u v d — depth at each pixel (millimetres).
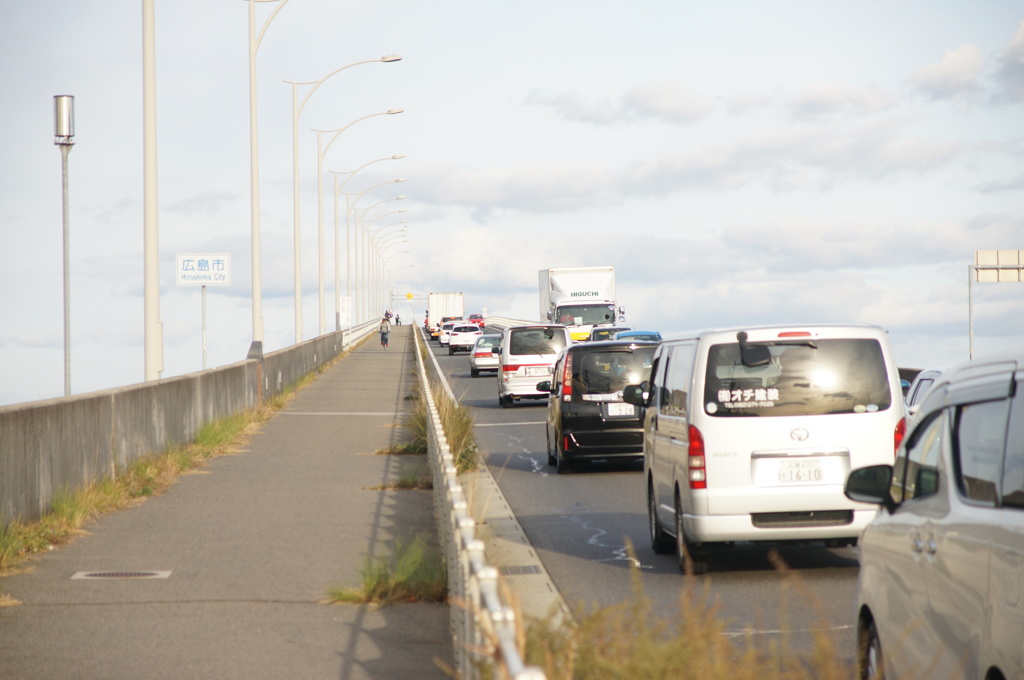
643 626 5520
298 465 23641
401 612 11188
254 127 42219
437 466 15930
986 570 5664
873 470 7543
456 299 141125
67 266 25641
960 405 6504
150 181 25906
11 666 9258
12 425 14477
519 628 5023
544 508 18672
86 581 12586
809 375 12984
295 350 49906
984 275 60312
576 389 23344
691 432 12930
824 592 11977
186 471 22500
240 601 11633
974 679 5766
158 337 25719
